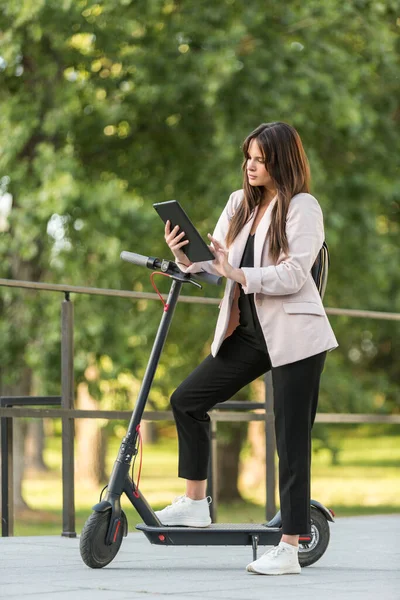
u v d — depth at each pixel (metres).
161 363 17.42
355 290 18.14
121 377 16.06
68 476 6.16
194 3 16.09
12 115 15.49
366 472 32.94
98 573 4.34
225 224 4.78
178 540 4.50
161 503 20.11
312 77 15.80
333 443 18.34
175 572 4.42
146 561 4.88
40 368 14.84
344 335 19.14
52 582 4.04
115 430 17.66
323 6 16.12
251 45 16.38
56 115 15.46
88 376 15.42
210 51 15.32
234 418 6.85
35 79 16.16
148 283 16.53
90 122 16.47
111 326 15.02
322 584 4.04
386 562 4.88
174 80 15.66
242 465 24.69
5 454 6.32
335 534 6.27
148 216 14.88
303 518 4.44
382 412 19.59
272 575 4.35
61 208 14.44
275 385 4.51
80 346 15.00
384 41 16.59
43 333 15.05
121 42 15.80
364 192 17.33
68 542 5.73
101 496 4.57
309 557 4.69
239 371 4.62
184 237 4.51
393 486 27.44
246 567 4.55
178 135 16.98
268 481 7.00
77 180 15.02
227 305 4.58
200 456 4.65
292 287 4.41
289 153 4.52
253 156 4.55
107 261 15.08
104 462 28.77
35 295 15.41
